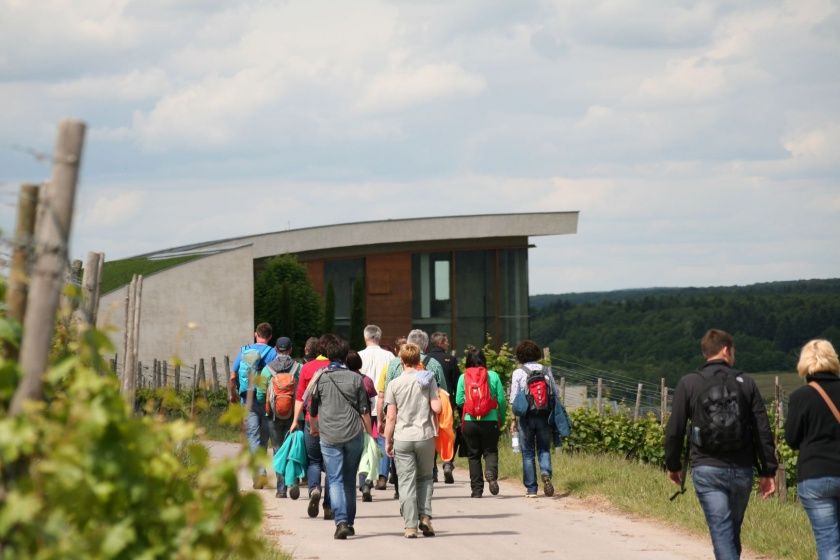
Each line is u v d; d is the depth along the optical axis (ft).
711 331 54.60
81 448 25.58
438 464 127.44
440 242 343.05
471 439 96.58
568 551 69.46
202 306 304.50
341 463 74.28
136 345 84.69
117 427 26.61
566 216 337.52
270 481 30.53
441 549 70.08
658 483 97.50
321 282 352.08
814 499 52.31
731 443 52.19
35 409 25.64
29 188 26.53
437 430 75.82
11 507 23.47
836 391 52.31
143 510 27.53
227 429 170.81
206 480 29.53
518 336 343.87
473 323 343.46
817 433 52.31
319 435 82.33
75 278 76.84
